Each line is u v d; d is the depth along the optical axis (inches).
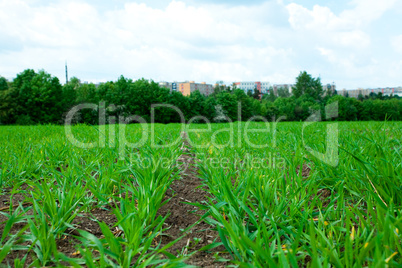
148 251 63.4
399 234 54.2
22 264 52.5
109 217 82.0
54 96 1754.4
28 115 1642.5
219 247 66.0
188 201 95.4
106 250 54.3
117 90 2004.2
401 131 189.9
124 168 105.3
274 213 70.6
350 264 47.8
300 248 55.0
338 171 95.0
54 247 53.2
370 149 103.5
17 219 65.3
